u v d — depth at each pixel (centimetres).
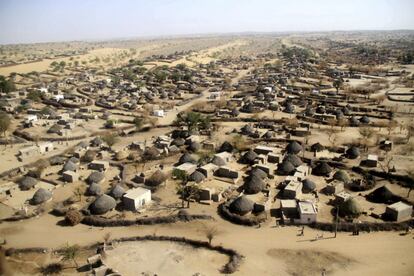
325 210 9450
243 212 9288
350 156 12800
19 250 8162
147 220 9181
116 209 9825
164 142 14625
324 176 11494
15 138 16225
